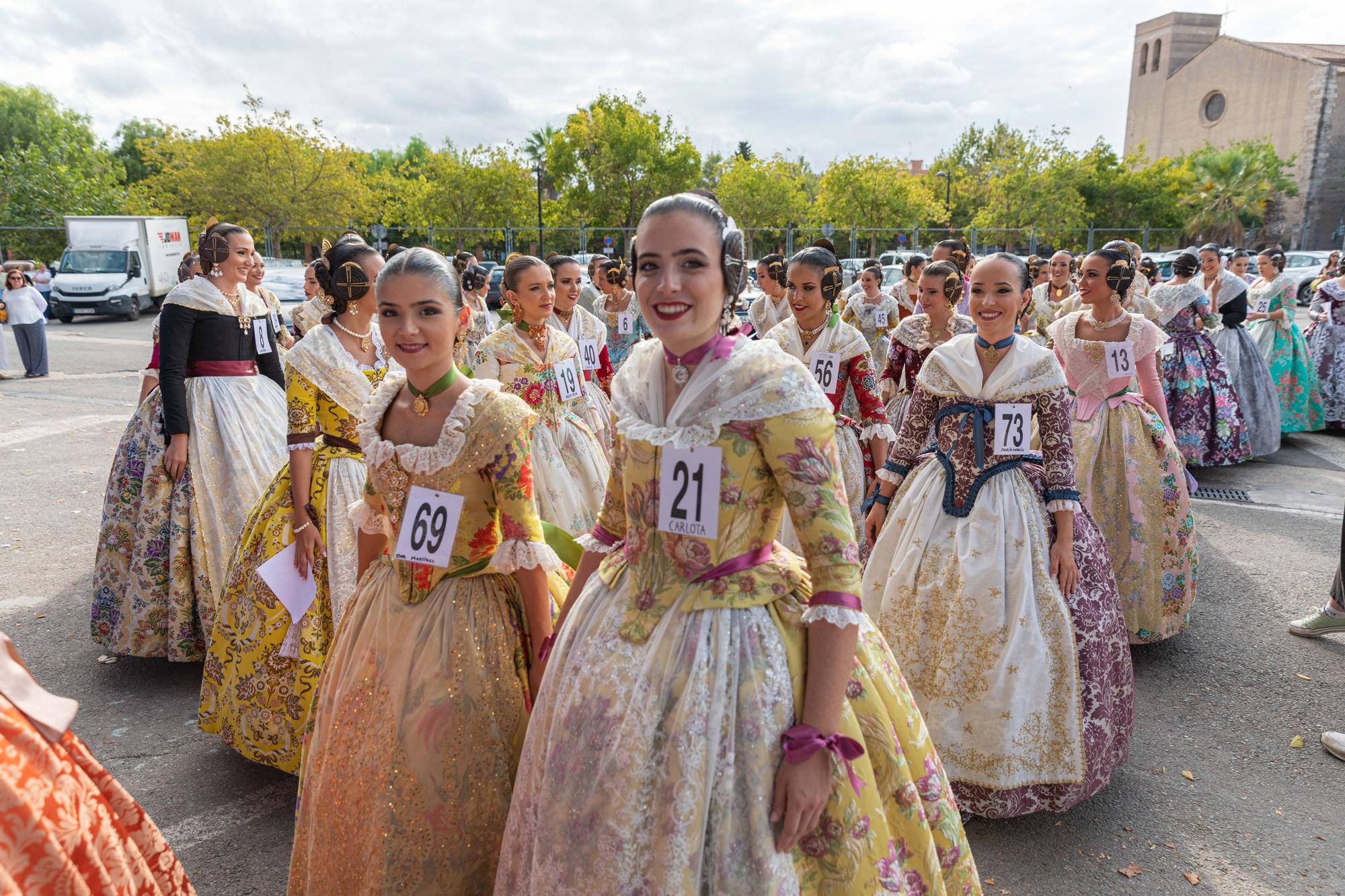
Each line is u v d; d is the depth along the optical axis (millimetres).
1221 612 4684
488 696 2014
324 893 2029
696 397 1588
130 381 12570
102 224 23453
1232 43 47531
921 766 1782
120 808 1597
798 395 1523
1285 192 43062
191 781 3170
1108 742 2830
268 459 3957
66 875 1382
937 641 2891
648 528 1663
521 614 2154
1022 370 2861
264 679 2984
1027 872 2695
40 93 49312
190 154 31750
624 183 37875
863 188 37000
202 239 3846
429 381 2104
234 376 3936
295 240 35250
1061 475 2842
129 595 3881
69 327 21203
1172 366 7207
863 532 4195
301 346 2965
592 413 4379
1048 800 2818
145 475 3844
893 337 4824
